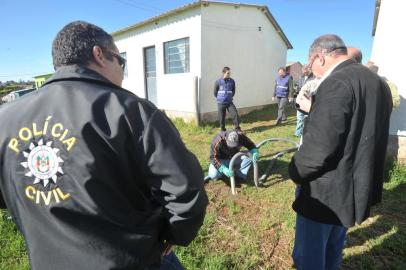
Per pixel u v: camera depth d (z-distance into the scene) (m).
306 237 1.91
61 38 1.06
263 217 3.44
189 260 2.68
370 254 2.78
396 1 4.45
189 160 1.02
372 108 1.61
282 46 12.78
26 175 0.94
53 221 0.92
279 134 7.59
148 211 1.10
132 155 0.97
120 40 13.41
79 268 0.92
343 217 1.69
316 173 1.69
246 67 10.92
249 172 4.84
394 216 3.38
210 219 3.37
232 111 7.85
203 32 9.05
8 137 0.97
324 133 1.56
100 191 0.92
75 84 1.00
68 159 0.90
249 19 10.65
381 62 4.68
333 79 1.59
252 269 2.64
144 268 1.10
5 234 3.14
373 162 1.67
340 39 1.80
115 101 0.97
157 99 11.52
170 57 10.52
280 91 8.74
